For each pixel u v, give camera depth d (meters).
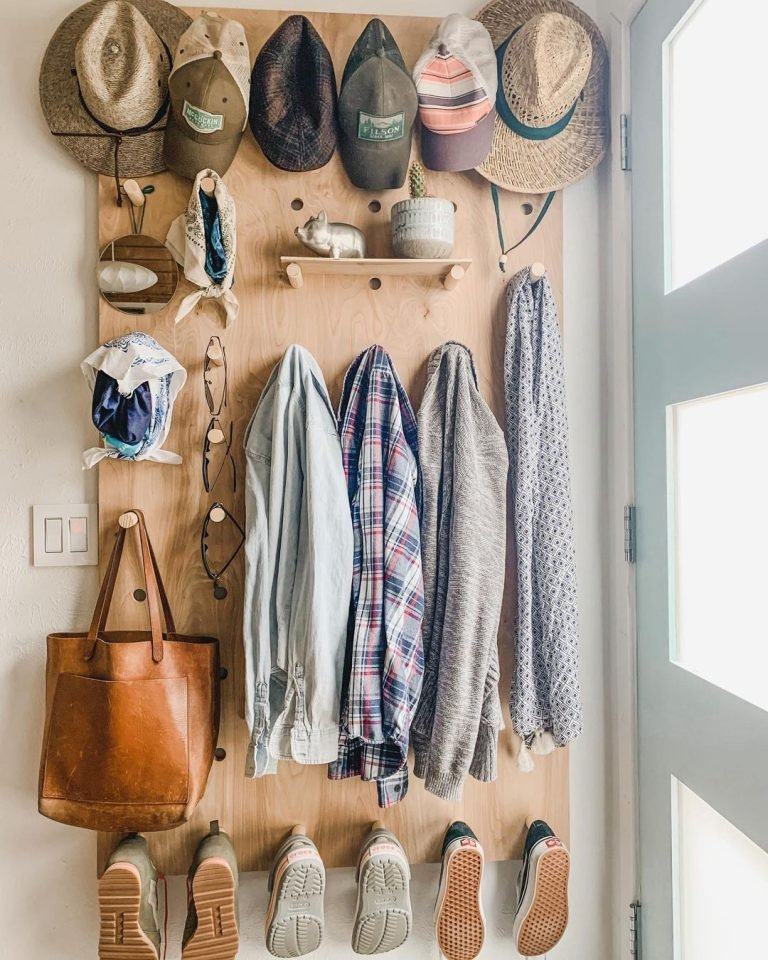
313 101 1.11
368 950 1.13
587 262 1.27
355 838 1.22
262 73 1.12
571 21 1.12
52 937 1.20
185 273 1.09
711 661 0.99
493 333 1.24
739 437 0.92
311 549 1.07
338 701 1.09
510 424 1.19
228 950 1.09
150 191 1.18
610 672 1.26
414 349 1.22
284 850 1.15
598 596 1.26
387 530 1.11
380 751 1.10
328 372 1.21
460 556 1.11
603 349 1.26
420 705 1.16
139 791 1.06
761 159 0.87
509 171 1.21
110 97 1.09
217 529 1.20
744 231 0.90
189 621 1.19
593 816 1.26
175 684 1.09
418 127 1.22
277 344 1.21
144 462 1.19
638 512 1.18
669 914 1.07
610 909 1.26
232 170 1.20
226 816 1.19
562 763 1.25
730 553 0.94
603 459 1.26
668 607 1.08
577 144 1.22
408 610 1.10
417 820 1.23
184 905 1.21
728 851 0.94
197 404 1.19
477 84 1.11
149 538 1.19
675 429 1.08
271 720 1.12
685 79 1.04
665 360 1.08
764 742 0.84
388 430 1.15
